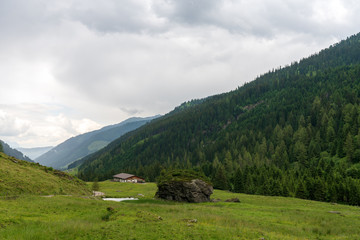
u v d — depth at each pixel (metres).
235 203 51.56
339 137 148.12
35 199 34.34
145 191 91.25
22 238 16.31
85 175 182.88
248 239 19.11
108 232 18.83
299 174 108.31
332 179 90.44
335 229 27.38
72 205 33.06
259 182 104.19
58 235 17.88
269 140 196.62
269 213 38.16
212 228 21.95
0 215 22.44
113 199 58.03
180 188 57.53
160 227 20.91
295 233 24.61
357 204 74.94
